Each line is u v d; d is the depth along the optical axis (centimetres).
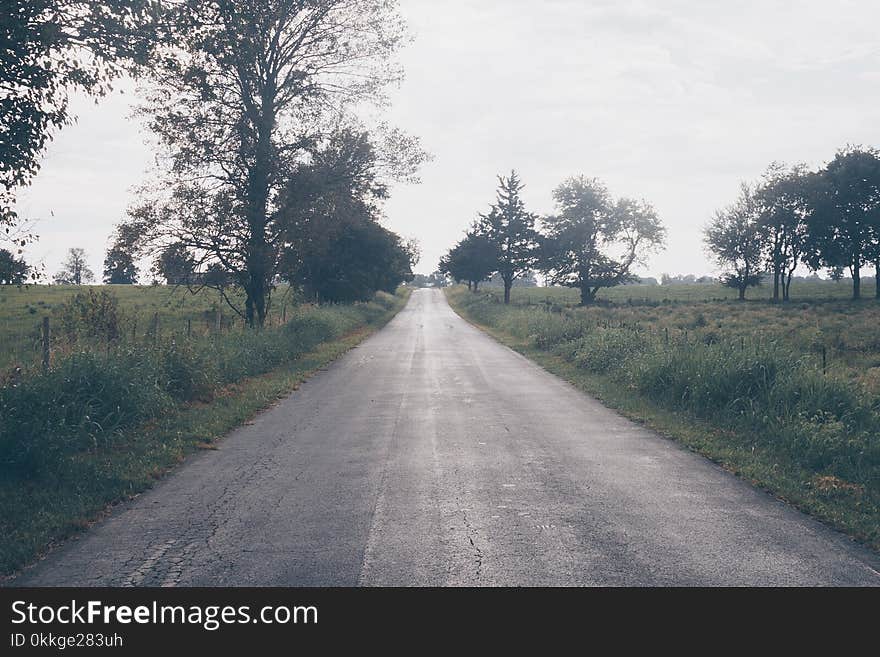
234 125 2564
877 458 893
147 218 2539
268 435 1135
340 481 833
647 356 1678
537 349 2923
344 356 2659
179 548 607
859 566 558
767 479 828
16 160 1232
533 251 8175
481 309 6494
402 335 4003
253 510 719
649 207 6975
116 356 1292
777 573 543
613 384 1723
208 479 854
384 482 825
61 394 1041
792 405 1144
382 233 5466
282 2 2516
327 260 4994
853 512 703
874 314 4431
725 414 1216
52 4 1194
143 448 999
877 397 1178
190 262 2583
